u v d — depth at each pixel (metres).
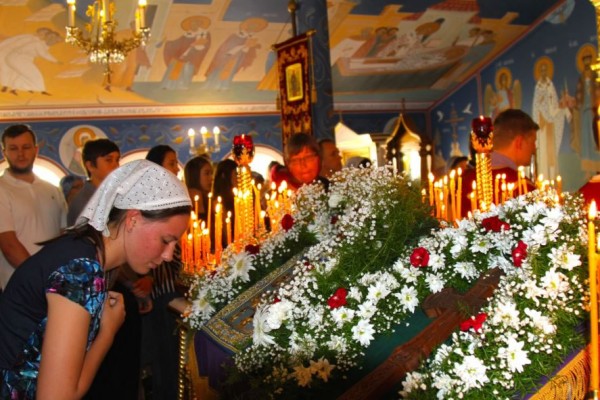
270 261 2.73
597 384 1.42
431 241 2.16
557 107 11.97
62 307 1.62
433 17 11.52
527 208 2.01
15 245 4.04
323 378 1.94
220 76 11.74
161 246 1.74
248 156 3.74
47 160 11.59
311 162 3.83
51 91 11.09
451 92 14.25
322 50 6.07
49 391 1.59
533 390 1.69
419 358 1.85
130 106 11.97
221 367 2.33
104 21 7.31
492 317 1.76
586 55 11.30
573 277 1.80
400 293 2.06
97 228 1.68
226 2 9.84
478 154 2.87
